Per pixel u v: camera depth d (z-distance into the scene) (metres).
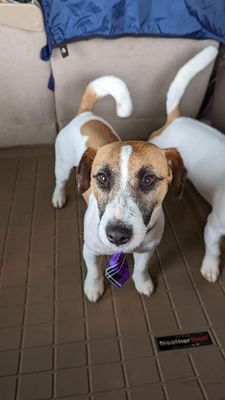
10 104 0.68
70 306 0.46
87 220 0.40
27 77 0.65
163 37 0.61
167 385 0.38
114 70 0.65
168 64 0.65
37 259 0.52
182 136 0.58
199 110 0.76
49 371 0.39
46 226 0.57
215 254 0.49
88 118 0.52
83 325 0.44
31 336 0.42
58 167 0.56
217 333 0.44
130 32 0.59
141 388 0.38
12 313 0.45
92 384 0.38
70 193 0.64
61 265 0.51
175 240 0.56
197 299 0.47
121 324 0.44
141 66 0.65
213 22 0.60
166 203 0.63
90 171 0.37
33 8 0.57
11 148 0.75
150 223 0.36
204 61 0.56
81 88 0.66
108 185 0.33
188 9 0.58
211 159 0.53
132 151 0.32
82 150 0.48
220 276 0.50
